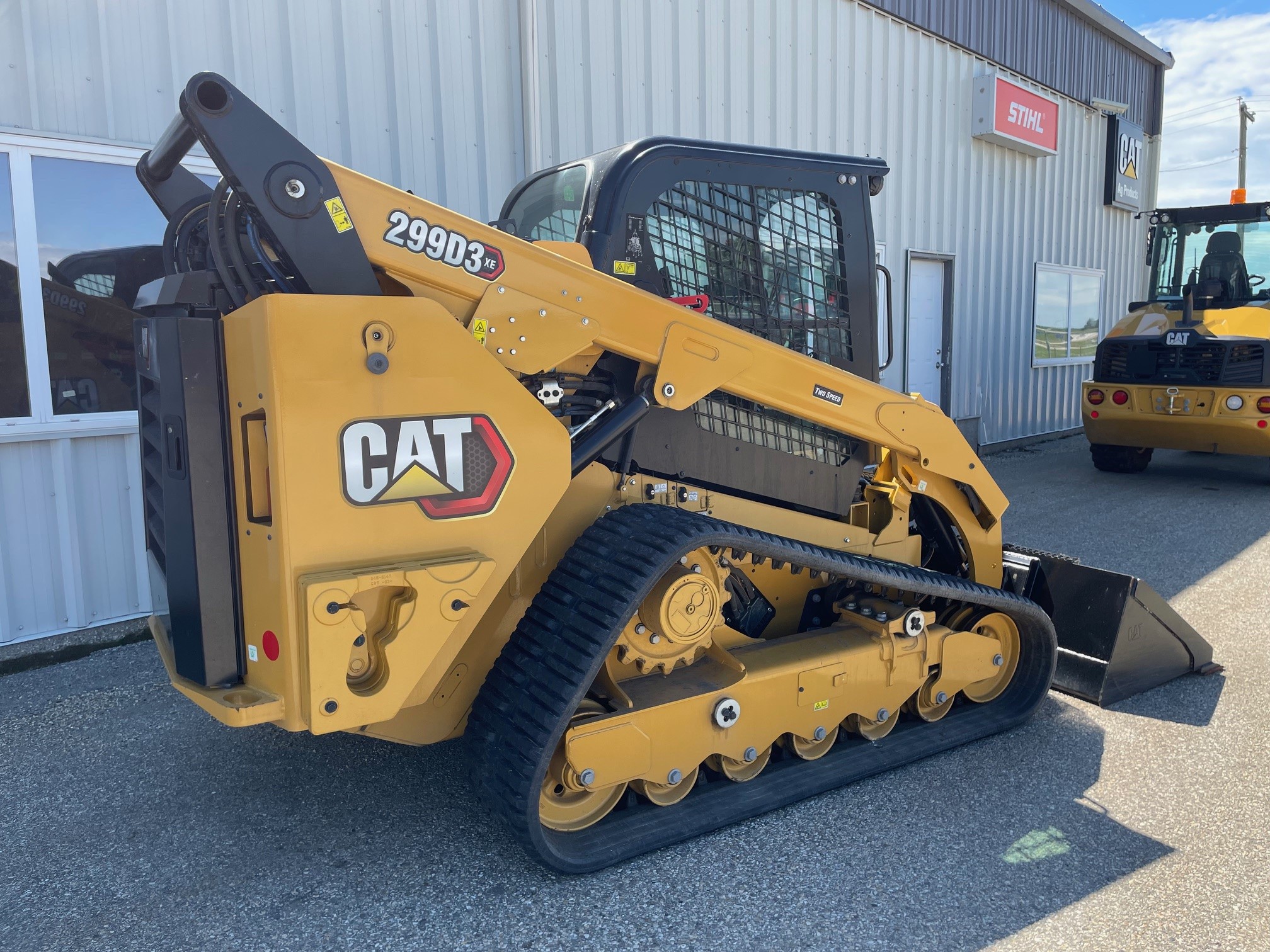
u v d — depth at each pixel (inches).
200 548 81.7
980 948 81.8
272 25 180.5
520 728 88.7
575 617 92.0
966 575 136.4
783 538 106.7
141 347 93.6
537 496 89.4
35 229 158.6
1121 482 333.1
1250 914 86.5
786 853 97.6
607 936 83.8
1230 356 292.8
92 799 111.7
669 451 111.0
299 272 79.2
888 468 131.0
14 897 91.4
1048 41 421.4
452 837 102.0
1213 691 143.6
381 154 197.5
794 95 292.8
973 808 107.4
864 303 125.6
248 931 85.4
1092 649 138.8
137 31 165.3
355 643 78.3
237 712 76.2
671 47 253.3
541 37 222.2
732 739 104.0
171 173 111.8
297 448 75.5
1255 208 334.3
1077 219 465.4
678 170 109.0
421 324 81.0
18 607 162.7
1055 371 462.0
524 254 90.3
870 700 116.6
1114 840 100.2
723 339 104.1
